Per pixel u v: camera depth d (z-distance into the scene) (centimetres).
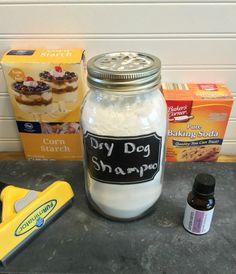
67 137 62
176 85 60
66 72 52
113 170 40
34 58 53
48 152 64
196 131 59
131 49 59
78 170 58
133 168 40
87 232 44
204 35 57
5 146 73
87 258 41
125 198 43
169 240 43
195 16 55
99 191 44
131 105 38
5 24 56
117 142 38
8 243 39
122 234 44
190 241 43
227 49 58
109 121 38
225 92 57
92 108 39
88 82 38
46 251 41
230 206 49
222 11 54
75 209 48
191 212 42
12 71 53
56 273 39
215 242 43
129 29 56
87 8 54
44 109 57
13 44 58
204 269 39
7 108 66
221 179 55
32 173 57
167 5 54
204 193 40
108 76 34
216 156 62
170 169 58
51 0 53
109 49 59
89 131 40
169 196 51
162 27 56
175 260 40
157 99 40
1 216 43
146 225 46
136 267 40
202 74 62
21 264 40
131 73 34
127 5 54
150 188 44
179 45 58
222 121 57
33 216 42
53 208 45
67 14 55
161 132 41
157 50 59
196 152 62
